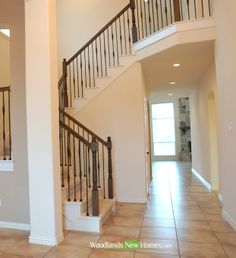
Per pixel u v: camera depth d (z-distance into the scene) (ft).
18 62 10.59
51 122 8.86
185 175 23.61
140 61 14.74
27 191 10.39
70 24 21.56
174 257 7.80
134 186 14.66
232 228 10.13
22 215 10.43
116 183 14.89
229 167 10.53
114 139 15.07
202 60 14.80
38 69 9.00
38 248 8.52
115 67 15.19
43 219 8.89
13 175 10.59
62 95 16.24
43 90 8.94
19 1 10.62
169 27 12.44
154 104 37.63
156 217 11.68
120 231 9.97
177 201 14.51
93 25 21.18
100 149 15.20
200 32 11.88
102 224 10.40
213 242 8.83
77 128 15.43
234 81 9.47
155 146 37.35
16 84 10.60
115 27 17.89
